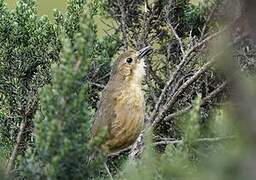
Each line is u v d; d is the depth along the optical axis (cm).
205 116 1177
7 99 1341
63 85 706
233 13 761
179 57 1431
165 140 1274
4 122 1297
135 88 1268
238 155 532
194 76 1257
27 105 1308
